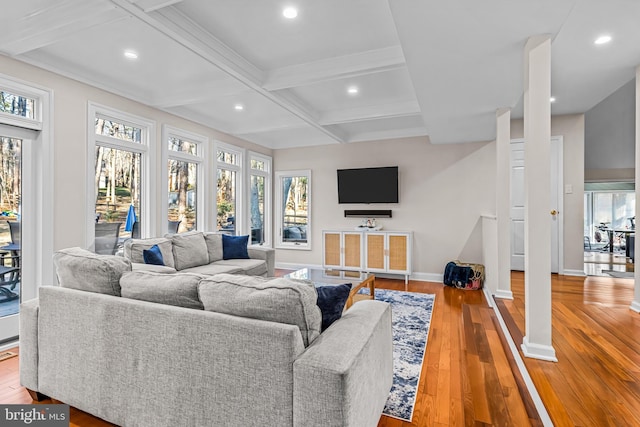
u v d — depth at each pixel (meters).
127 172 3.87
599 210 9.65
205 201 4.93
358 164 6.04
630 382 2.01
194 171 4.88
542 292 2.29
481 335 3.02
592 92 4.05
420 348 2.74
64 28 2.34
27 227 2.94
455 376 2.28
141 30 2.59
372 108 4.46
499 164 3.75
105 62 3.15
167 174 4.29
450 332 3.10
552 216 5.16
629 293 4.02
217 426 1.38
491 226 4.17
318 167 6.36
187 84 3.71
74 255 1.96
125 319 1.59
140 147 3.95
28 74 2.87
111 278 1.79
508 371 2.35
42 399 1.97
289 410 1.25
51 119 3.03
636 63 3.26
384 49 2.90
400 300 4.19
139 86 3.75
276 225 6.71
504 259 3.76
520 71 2.77
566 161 5.04
